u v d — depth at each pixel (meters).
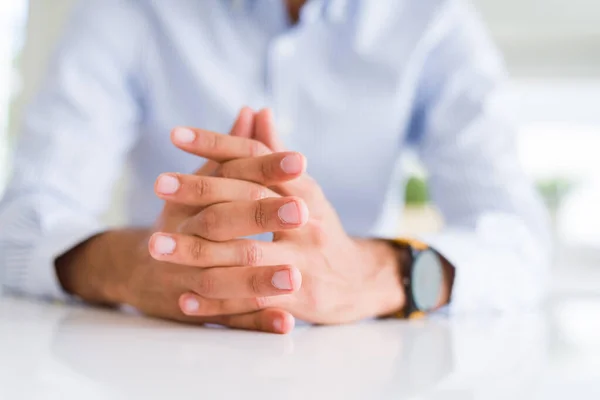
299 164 0.56
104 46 0.85
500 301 0.70
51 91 0.83
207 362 0.43
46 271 0.67
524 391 0.39
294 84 0.87
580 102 2.27
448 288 0.67
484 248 0.71
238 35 0.88
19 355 0.43
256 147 0.58
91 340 0.48
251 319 0.55
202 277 0.55
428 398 0.38
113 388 0.38
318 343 0.50
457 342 0.51
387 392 0.39
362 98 0.87
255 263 0.56
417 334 0.54
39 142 0.80
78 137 0.81
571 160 2.30
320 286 0.58
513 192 0.84
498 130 0.87
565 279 1.55
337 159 0.87
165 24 0.87
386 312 0.62
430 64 0.89
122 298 0.62
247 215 0.55
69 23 0.87
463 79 0.88
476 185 0.85
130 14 0.87
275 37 0.89
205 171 0.59
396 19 0.88
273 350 0.47
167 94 0.88
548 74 2.23
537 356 0.46
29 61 2.34
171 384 0.39
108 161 0.85
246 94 0.87
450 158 0.88
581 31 2.15
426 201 1.82
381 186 0.89
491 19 2.15
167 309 0.58
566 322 0.63
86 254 0.66
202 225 0.56
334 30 0.87
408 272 0.63
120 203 2.03
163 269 0.58
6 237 0.70
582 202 2.22
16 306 0.64
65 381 0.39
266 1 0.88
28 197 0.74
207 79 0.87
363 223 0.90
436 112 0.89
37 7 2.34
